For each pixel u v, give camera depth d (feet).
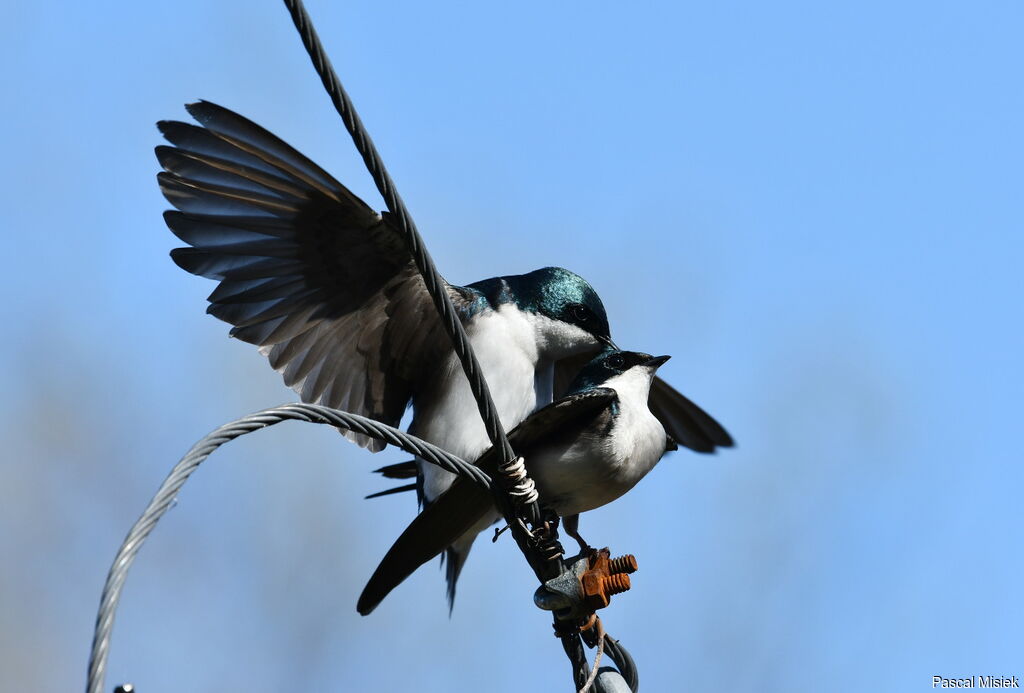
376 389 41.65
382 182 26.50
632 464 35.94
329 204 37.83
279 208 38.14
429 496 41.01
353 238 38.73
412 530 32.12
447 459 28.60
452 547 41.24
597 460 35.27
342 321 40.55
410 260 39.29
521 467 29.73
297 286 39.86
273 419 23.34
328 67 24.73
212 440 22.00
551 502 36.42
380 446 41.98
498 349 40.88
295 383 40.83
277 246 39.04
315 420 24.62
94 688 18.76
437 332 40.73
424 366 41.24
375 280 39.81
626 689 30.04
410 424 41.73
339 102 25.29
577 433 35.37
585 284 43.01
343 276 39.70
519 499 29.78
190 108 35.55
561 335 42.14
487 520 38.52
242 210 38.22
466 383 40.63
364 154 26.14
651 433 36.45
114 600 19.43
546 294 42.29
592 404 35.04
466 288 41.47
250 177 37.35
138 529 20.12
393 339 40.88
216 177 37.40
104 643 19.08
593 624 30.04
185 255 38.73
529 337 41.75
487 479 29.73
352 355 41.11
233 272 39.27
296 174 36.96
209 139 36.40
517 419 41.11
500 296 42.01
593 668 29.45
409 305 40.34
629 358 38.06
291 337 40.55
